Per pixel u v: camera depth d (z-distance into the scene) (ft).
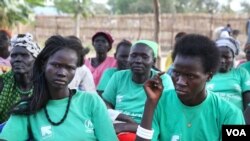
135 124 11.46
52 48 8.77
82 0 84.58
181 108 8.63
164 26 83.92
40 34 87.35
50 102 8.93
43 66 8.94
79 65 9.24
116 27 86.69
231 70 15.62
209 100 8.60
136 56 14.24
